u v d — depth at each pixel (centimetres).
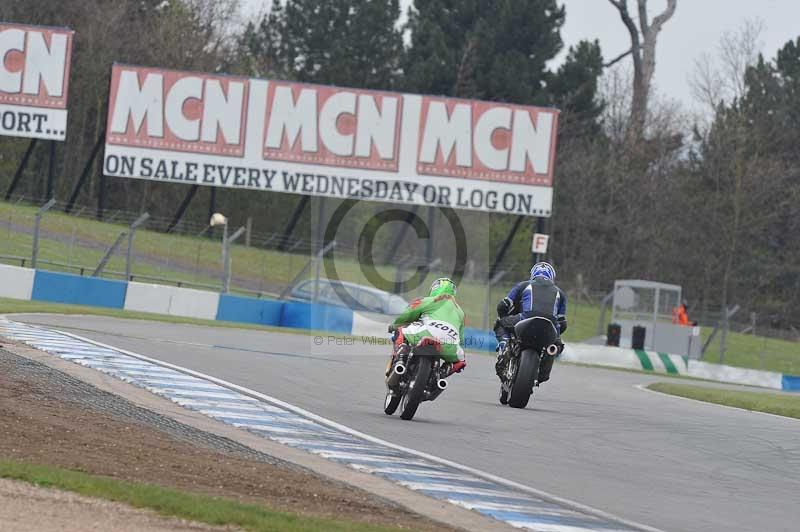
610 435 4834
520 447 4231
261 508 2675
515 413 5303
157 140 15200
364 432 4181
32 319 7494
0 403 3778
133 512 2555
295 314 11575
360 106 15100
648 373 11356
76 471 2939
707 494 3616
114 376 4850
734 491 3719
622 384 8356
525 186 15112
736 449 4734
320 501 2938
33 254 11056
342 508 2883
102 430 3575
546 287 5444
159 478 2978
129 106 15175
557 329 5453
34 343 5625
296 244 14638
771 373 12369
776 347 16338
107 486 2722
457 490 3269
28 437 3300
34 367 4738
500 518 2962
